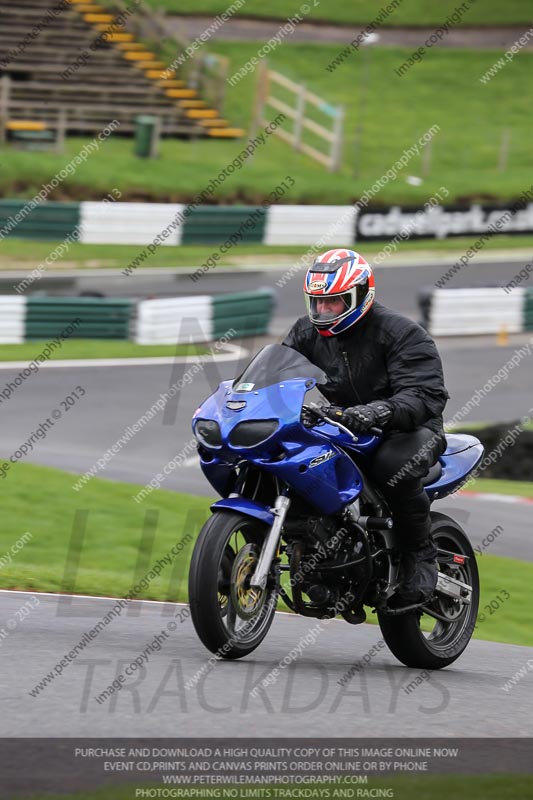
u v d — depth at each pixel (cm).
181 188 8194
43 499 3181
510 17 13325
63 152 8500
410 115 11044
